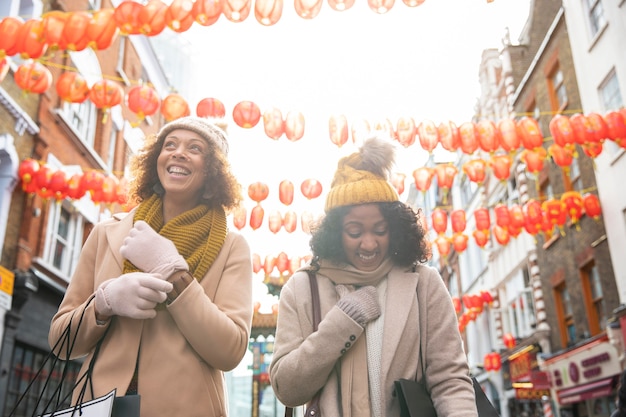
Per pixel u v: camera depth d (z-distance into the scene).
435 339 2.42
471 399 2.22
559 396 14.66
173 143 2.64
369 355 2.33
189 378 2.16
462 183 25.95
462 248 10.59
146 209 2.57
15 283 10.77
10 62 10.90
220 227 2.57
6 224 10.91
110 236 2.50
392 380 2.27
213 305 2.24
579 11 13.70
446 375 2.31
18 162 11.11
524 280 18.70
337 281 2.56
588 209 11.83
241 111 6.48
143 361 2.18
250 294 2.54
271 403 14.70
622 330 10.87
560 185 14.90
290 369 2.25
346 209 2.54
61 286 12.75
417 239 2.57
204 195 2.64
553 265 15.80
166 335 2.23
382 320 2.39
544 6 19.06
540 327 16.34
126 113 18.05
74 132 13.80
